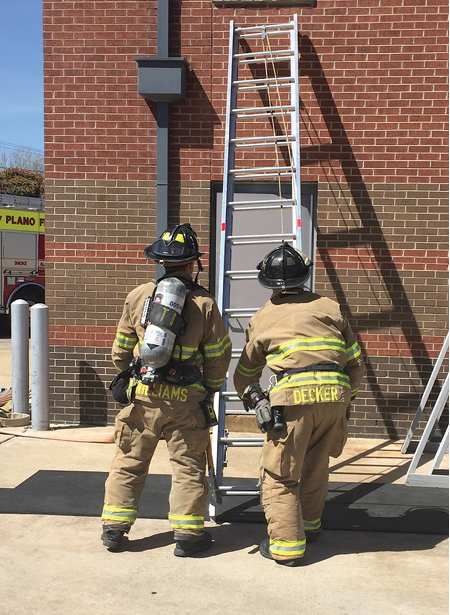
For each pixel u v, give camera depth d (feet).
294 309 12.46
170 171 20.81
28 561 12.00
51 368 21.53
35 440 20.03
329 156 20.40
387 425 20.81
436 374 19.44
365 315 20.67
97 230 21.09
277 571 11.78
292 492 12.11
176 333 12.09
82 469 17.34
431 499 15.62
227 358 12.93
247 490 14.06
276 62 20.24
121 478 12.63
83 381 21.47
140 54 20.52
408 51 20.01
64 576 11.45
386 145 20.29
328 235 20.61
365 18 20.02
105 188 20.97
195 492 12.34
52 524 13.70
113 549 12.49
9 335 54.85
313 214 21.01
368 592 11.03
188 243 12.82
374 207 20.47
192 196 20.81
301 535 12.01
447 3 19.79
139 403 12.49
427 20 19.89
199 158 20.68
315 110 20.34
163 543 12.92
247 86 20.34
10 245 52.85
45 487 15.81
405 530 13.65
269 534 12.21
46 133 20.98
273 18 20.24
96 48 20.61
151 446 12.70
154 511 14.37
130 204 20.97
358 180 20.43
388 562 12.21
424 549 12.82
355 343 12.78
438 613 10.36
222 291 16.37
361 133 20.30
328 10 20.08
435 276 20.49
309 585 11.25
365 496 15.79
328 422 12.21
